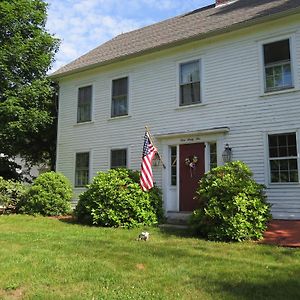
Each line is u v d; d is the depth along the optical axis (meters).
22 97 16.72
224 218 8.30
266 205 8.77
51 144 19.80
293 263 6.28
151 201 11.22
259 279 5.35
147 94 14.07
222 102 12.10
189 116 12.80
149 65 14.20
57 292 4.82
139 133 14.06
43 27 18.62
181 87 13.21
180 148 12.90
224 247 7.55
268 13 11.36
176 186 12.80
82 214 11.71
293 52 10.91
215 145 12.20
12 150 18.72
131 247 7.48
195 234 9.09
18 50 16.69
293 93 10.77
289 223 9.72
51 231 9.62
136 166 13.96
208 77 12.55
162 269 5.89
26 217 12.53
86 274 5.55
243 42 11.93
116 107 15.05
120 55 14.66
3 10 16.47
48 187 13.79
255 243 7.98
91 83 16.06
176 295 4.71
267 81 11.34
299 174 10.39
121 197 10.74
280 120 10.91
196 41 12.82
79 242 8.01
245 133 11.49
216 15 14.48
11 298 4.64
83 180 15.64
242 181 8.80
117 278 5.39
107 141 15.05
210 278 5.41
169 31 15.43
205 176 9.41
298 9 10.57
